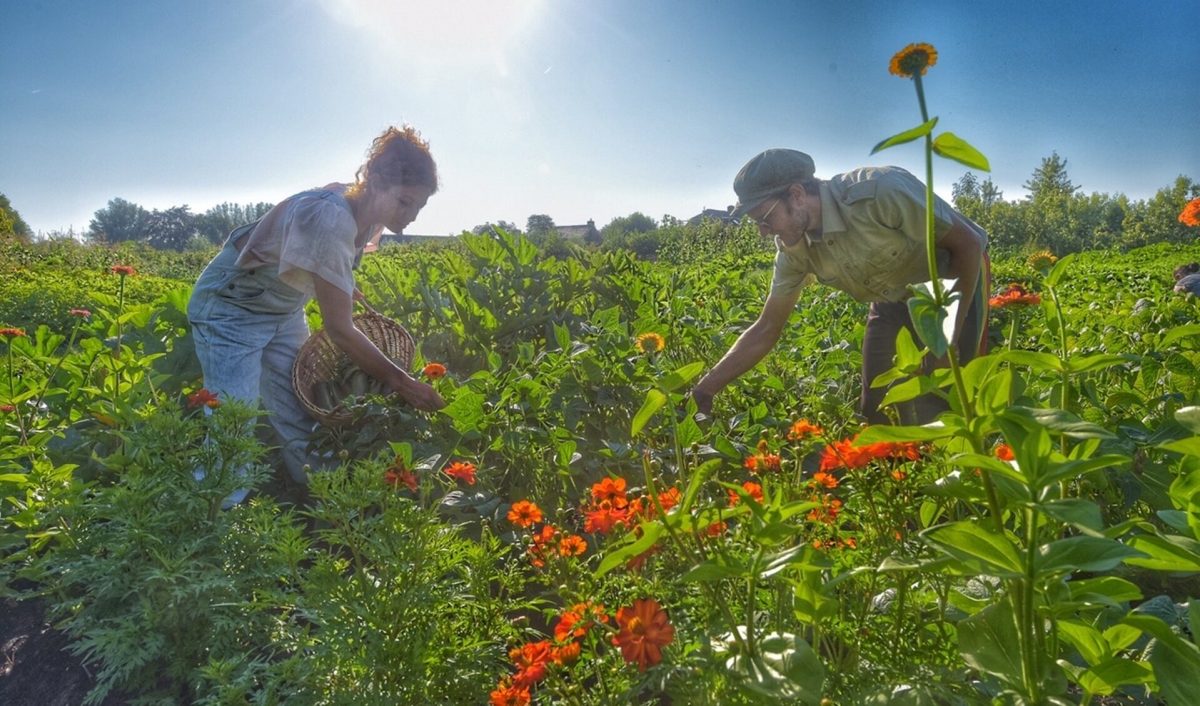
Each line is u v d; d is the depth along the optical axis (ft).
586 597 6.12
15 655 8.57
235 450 8.47
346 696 6.31
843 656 6.19
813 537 6.27
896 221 9.80
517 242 16.94
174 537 8.05
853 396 14.10
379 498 7.01
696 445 8.59
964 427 4.50
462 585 7.30
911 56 4.09
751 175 9.86
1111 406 8.38
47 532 9.21
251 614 7.60
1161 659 4.52
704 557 5.42
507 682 6.21
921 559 5.15
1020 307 7.00
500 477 11.37
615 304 17.54
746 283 22.22
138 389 11.69
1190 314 15.34
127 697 7.68
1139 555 4.42
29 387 12.98
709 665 5.18
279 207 11.19
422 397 10.97
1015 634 4.95
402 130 11.32
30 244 86.33
